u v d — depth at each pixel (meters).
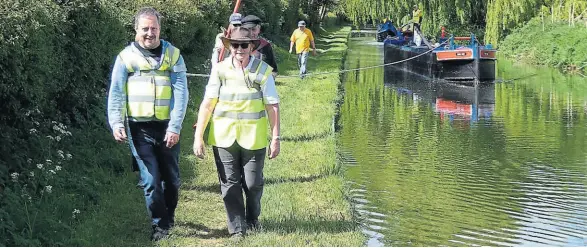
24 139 7.81
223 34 8.53
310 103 16.61
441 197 9.33
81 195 7.49
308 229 6.95
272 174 9.31
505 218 8.39
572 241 7.62
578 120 16.17
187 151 10.38
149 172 6.36
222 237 6.67
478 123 15.73
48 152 7.83
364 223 7.99
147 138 6.38
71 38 8.99
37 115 8.27
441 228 7.93
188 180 8.77
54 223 6.44
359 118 16.41
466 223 8.16
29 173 7.25
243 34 6.21
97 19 9.62
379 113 17.30
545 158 11.96
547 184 10.19
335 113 15.71
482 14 35.94
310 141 11.87
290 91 18.70
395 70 30.34
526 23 35.69
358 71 29.53
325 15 70.56
